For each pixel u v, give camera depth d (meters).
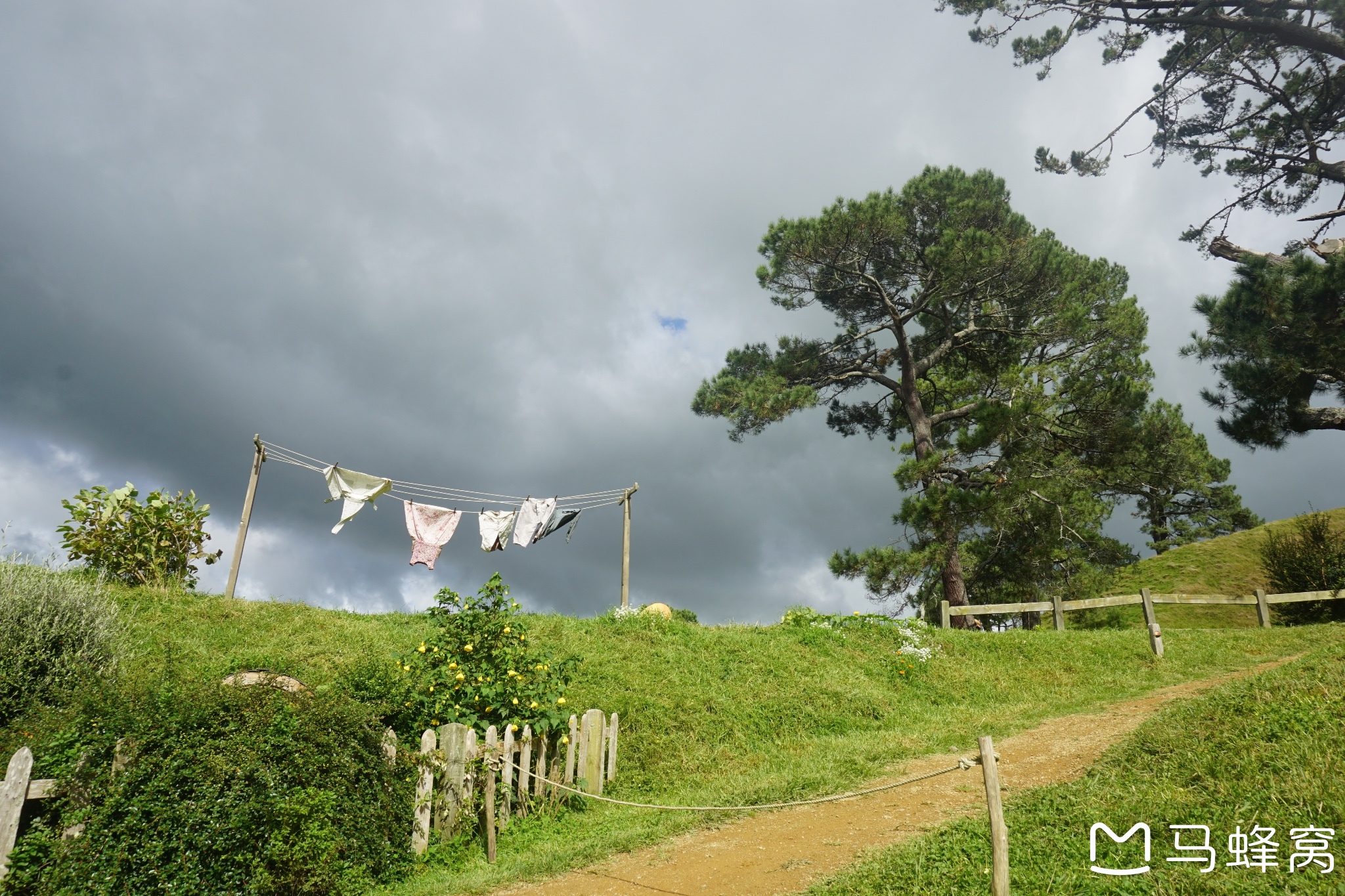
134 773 5.92
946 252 23.08
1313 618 19.62
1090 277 26.48
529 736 8.91
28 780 5.83
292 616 14.03
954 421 28.38
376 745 7.51
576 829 8.59
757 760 11.27
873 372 27.42
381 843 7.05
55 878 5.54
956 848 6.48
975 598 27.95
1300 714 7.32
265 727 6.55
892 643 16.61
